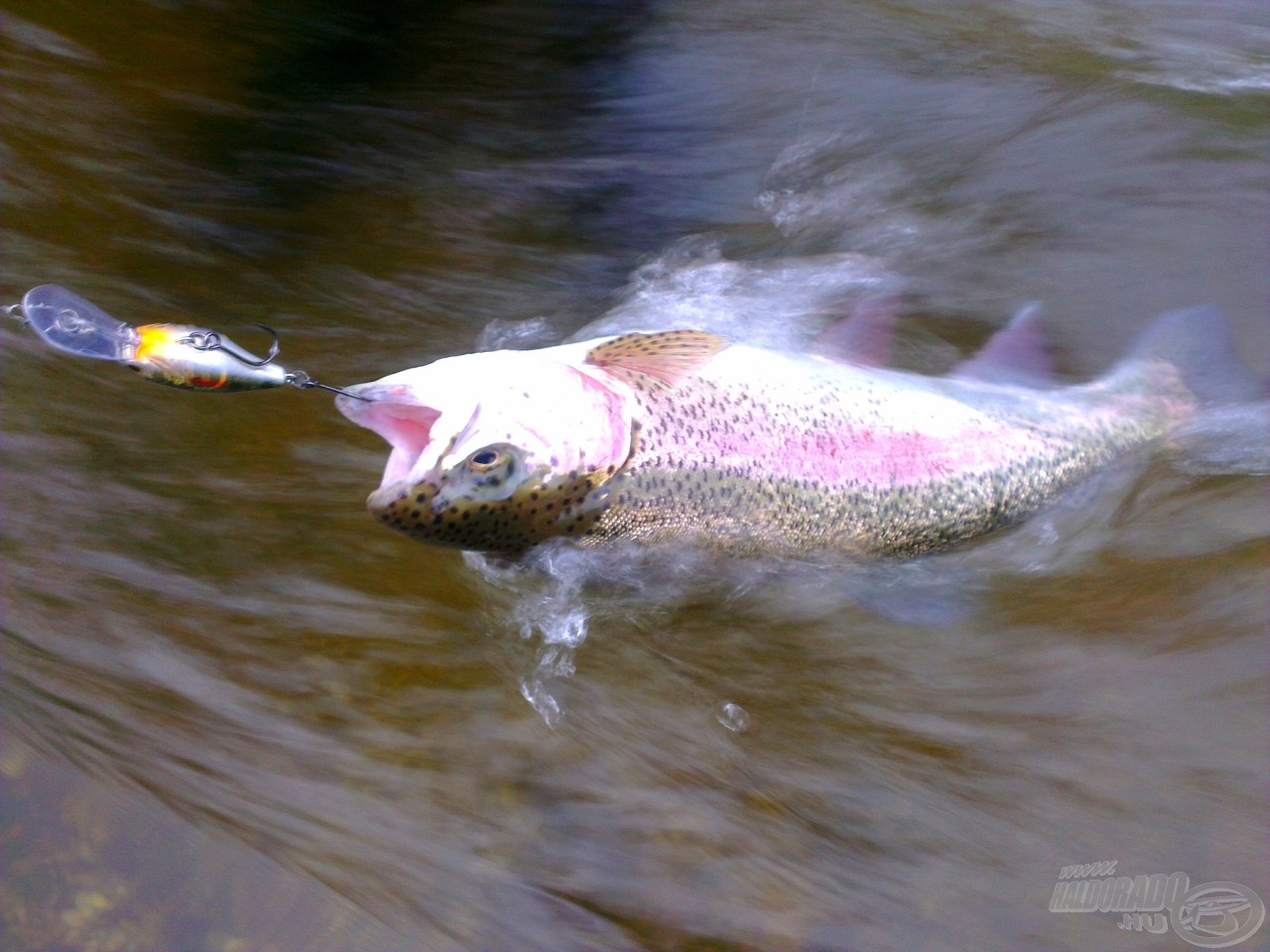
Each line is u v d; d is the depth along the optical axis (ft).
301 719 5.00
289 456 5.37
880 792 5.04
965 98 7.47
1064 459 5.48
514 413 4.99
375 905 4.80
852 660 5.22
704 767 5.05
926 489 5.33
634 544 5.14
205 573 5.16
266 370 4.76
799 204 6.54
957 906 4.90
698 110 7.09
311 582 5.18
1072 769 5.07
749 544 5.22
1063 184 6.82
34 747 4.85
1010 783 5.06
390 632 5.14
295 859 4.83
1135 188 6.79
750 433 5.18
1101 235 6.52
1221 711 5.12
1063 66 7.94
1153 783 5.04
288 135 6.48
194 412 5.41
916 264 6.21
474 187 6.35
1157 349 5.66
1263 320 5.98
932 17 8.45
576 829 4.94
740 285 5.90
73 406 5.37
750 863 4.93
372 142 6.58
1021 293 6.13
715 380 5.20
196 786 4.88
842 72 7.65
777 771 5.06
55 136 6.24
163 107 6.58
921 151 7.03
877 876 4.94
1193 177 6.87
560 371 5.05
